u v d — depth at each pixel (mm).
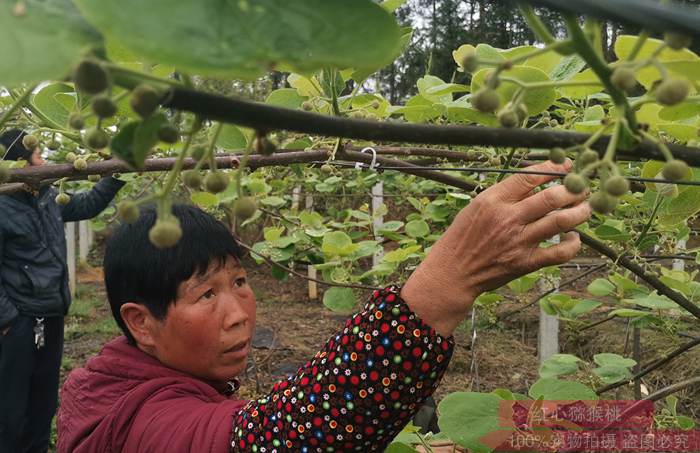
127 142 534
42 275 3328
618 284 1933
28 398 3562
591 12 365
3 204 3215
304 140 1800
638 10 356
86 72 411
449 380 4113
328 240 2387
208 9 431
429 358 937
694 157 619
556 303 2188
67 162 1367
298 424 968
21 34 409
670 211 1396
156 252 1206
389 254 2232
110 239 1293
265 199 3029
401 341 935
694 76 690
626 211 1918
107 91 453
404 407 948
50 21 423
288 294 6797
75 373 1366
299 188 4652
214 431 1043
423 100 1510
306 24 451
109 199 3658
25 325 3301
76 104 1164
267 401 1028
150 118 517
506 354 4430
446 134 559
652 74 829
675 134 1010
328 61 443
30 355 3346
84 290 7469
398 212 5652
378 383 933
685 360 3482
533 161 1588
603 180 576
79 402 1263
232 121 491
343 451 962
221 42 424
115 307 1305
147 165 1326
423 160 2088
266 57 429
